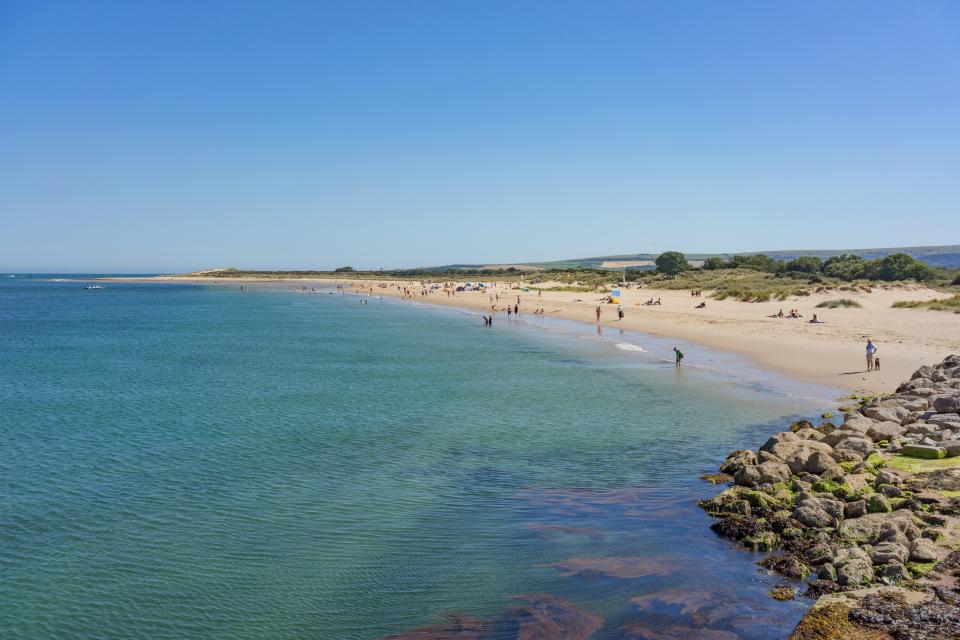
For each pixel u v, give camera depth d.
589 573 12.56
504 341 57.22
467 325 75.19
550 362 43.09
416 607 11.73
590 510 16.05
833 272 114.19
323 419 26.55
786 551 12.86
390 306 117.62
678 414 26.70
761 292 84.94
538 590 12.04
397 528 15.31
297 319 87.94
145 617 11.68
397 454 21.45
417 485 18.36
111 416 27.27
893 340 44.28
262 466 20.20
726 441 22.44
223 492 17.91
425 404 29.45
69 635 11.17
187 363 44.22
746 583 11.72
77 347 54.84
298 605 11.95
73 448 22.31
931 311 63.66
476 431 24.41
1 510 16.58
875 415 22.19
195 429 24.94
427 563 13.44
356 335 64.75
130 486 18.41
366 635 10.92
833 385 31.44
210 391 33.16
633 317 73.00
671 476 18.59
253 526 15.55
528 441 22.89
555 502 16.77
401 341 58.53
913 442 18.48
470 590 12.21
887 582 10.80
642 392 31.61
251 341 59.44
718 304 81.19
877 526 12.73
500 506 16.61
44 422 26.20
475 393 32.09
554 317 81.62
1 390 33.66
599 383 34.47
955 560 11.21
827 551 12.21
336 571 13.20
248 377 37.78
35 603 12.13
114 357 47.81
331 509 16.58
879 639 9.04
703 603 11.09
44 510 16.59
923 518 13.07
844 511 13.84
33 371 40.59
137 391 33.22
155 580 12.96
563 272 195.38
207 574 13.18
